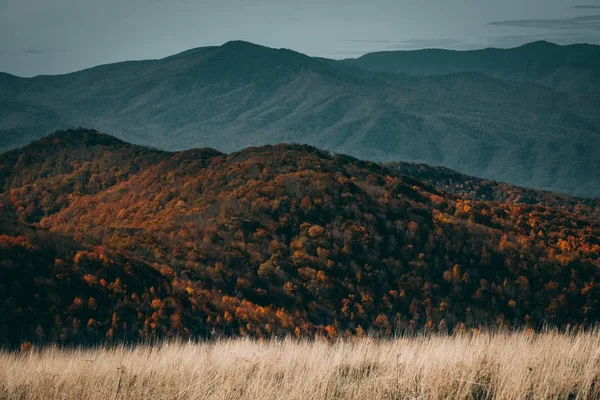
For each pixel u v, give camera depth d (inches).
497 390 237.3
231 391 246.1
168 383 268.7
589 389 235.5
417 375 258.4
